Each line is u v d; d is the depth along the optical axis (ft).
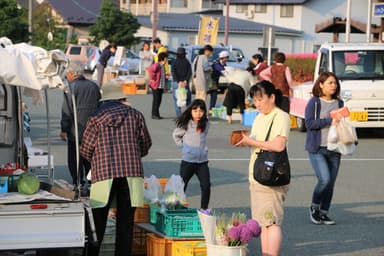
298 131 96.78
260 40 286.87
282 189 35.12
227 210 50.44
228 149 79.71
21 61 32.32
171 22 284.82
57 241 32.24
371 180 64.03
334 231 45.68
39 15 287.89
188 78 105.50
